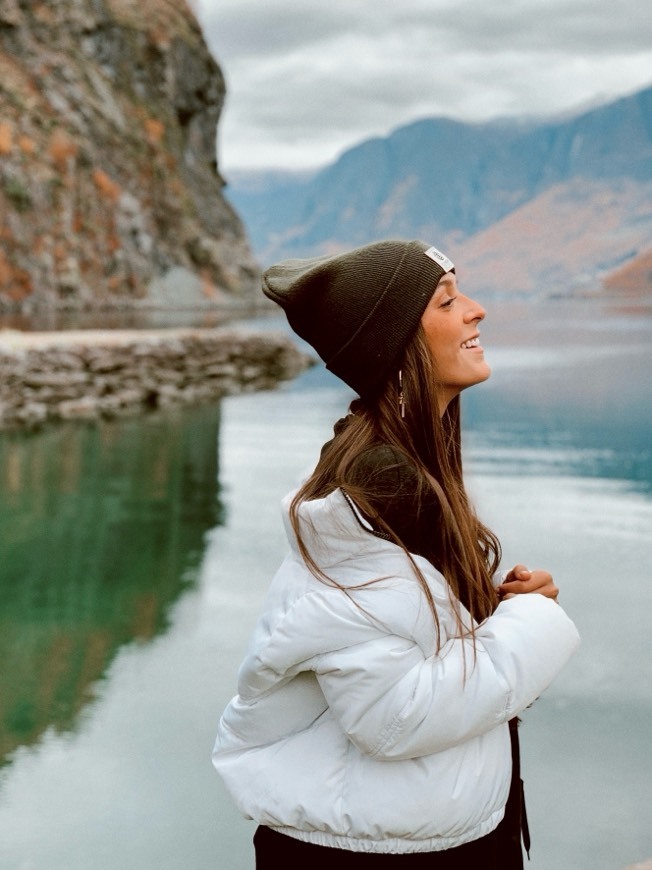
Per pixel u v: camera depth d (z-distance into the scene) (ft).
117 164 239.91
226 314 191.52
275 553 24.70
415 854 4.63
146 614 19.99
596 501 30.53
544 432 45.39
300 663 4.61
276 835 4.87
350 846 4.64
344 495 4.53
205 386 64.49
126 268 224.94
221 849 11.35
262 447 41.96
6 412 48.98
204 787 12.78
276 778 4.76
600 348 106.83
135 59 265.54
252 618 19.72
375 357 4.75
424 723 4.38
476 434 44.73
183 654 17.66
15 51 232.94
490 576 5.20
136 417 51.31
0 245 196.85
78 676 16.57
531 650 4.51
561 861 10.97
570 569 23.12
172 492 32.24
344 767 4.70
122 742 14.06
